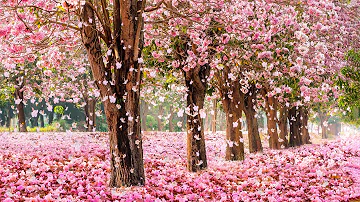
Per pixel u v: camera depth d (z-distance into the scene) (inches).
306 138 1288.1
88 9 404.8
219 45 501.4
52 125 1915.6
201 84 576.7
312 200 404.8
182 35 522.3
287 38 489.7
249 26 470.9
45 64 444.1
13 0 332.2
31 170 471.5
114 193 373.4
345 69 514.3
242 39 467.8
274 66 526.0
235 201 387.9
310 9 446.9
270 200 396.2
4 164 498.6
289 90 554.6
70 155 630.5
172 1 474.0
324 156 792.9
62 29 431.8
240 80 706.8
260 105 1034.1
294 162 705.0
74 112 2049.7
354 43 551.2
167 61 585.9
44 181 408.5
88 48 411.2
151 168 551.2
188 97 585.0
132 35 425.1
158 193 388.8
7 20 382.9
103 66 419.8
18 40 366.6
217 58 560.7
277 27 451.5
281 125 1050.1
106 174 479.2
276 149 1010.1
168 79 652.7
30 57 414.3
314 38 448.8
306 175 548.7
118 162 425.1
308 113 1286.9
